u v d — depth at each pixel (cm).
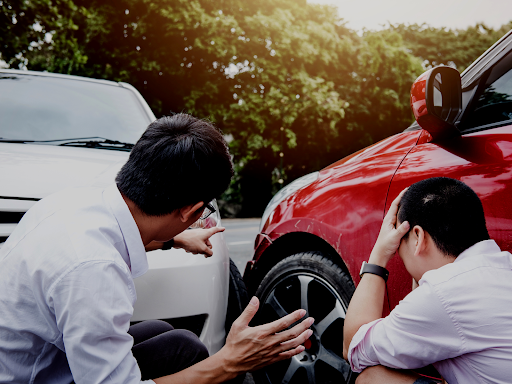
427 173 142
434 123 140
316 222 173
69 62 1500
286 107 1828
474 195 103
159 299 156
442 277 98
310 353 178
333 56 2114
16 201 141
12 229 138
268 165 2342
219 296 174
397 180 151
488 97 145
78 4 1652
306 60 1908
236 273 223
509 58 146
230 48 1694
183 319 166
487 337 92
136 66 1603
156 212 97
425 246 105
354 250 158
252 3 1856
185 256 167
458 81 144
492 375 93
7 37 1200
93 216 95
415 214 106
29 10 1192
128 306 92
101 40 1636
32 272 88
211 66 1827
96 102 270
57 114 248
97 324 86
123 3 1644
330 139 2273
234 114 1794
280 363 190
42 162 175
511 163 126
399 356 101
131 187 96
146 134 98
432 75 136
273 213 204
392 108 2284
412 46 2784
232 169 103
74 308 85
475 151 136
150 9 1580
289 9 2003
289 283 186
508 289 94
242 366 104
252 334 102
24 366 94
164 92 1767
